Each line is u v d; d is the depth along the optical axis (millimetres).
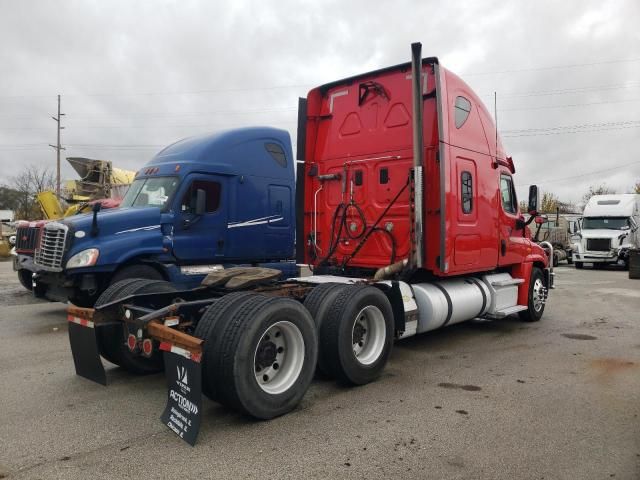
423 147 6250
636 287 15258
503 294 7941
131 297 5082
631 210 23812
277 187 10180
